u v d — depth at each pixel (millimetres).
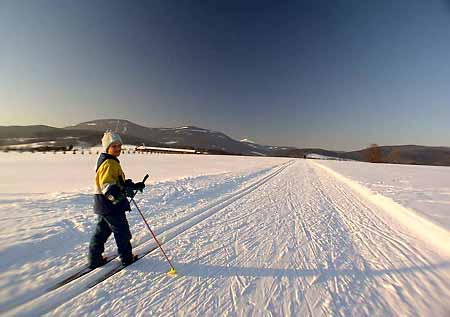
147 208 5941
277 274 3217
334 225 5438
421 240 4617
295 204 7449
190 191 8391
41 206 5402
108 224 3176
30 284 2709
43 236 3807
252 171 17688
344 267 3473
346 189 11055
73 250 3588
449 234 4418
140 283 2855
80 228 4340
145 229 4605
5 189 8125
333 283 3049
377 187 10688
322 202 7922
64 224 4395
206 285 2891
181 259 3508
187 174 14234
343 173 18375
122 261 3217
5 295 2500
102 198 3039
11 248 3328
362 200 8531
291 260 3631
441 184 12016
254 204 7215
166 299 2588
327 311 2512
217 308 2482
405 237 4766
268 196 8586
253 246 4086
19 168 15602
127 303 2492
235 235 4555
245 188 10062
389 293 2871
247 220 5547
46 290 2637
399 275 3295
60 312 2322
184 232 4566
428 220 5262
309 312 2484
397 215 6395
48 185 9102
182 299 2602
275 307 2543
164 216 5461
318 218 5969
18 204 5426
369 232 5027
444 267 3547
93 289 2695
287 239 4465
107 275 2998
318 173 19094
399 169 26234
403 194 8734
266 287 2906
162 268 3229
